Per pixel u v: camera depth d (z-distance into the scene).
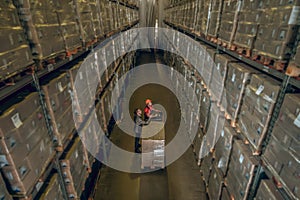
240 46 2.86
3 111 1.65
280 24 1.98
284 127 1.93
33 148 1.95
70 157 2.66
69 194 2.83
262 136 2.28
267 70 2.27
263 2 2.29
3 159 1.65
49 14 2.23
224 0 3.46
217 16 3.81
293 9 1.79
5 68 1.61
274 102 2.10
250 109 2.55
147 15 15.74
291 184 1.83
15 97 1.92
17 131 1.71
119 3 7.20
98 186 4.28
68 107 2.76
